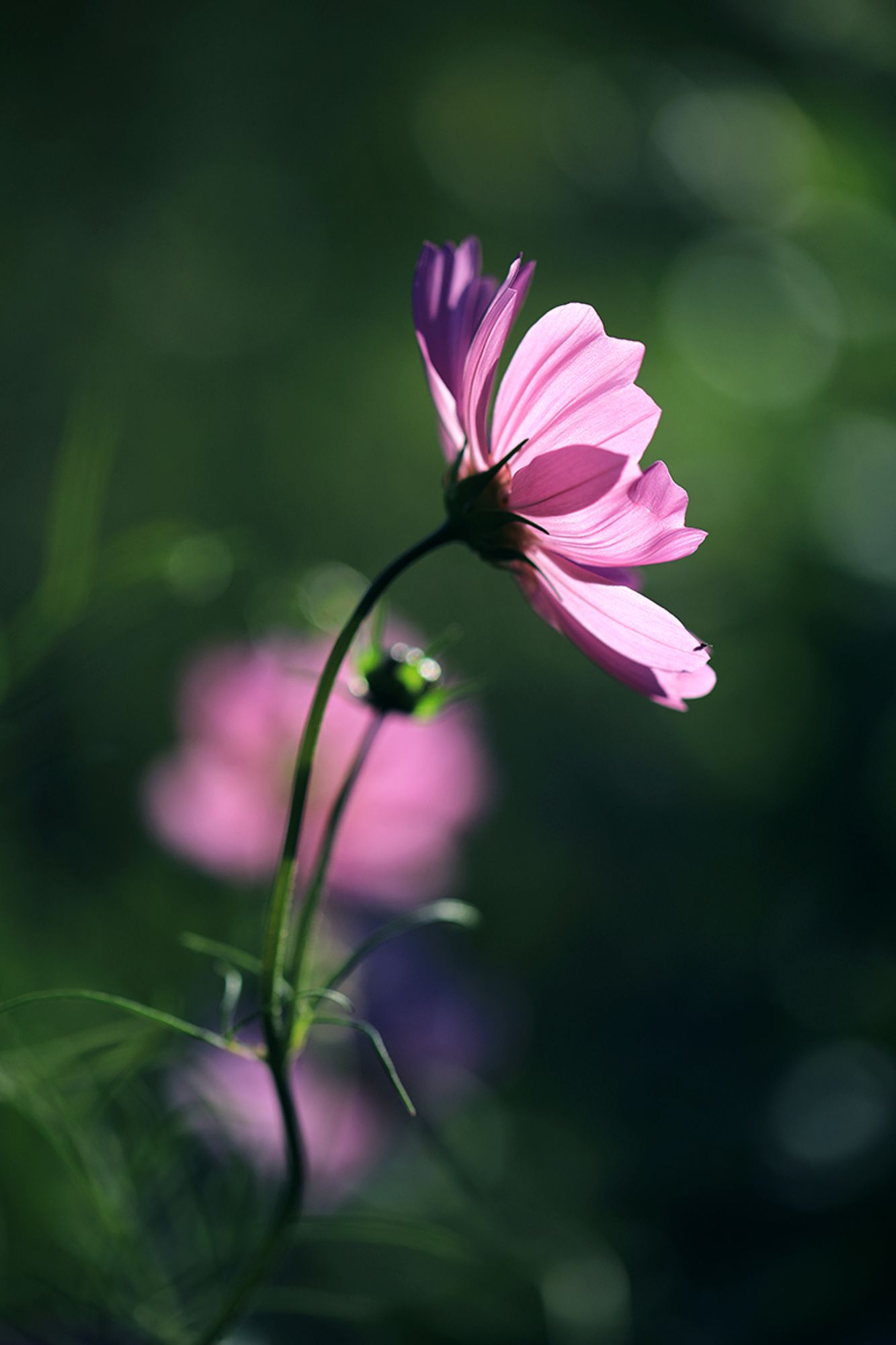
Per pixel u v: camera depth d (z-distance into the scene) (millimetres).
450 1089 812
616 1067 1021
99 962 769
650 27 1834
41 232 1683
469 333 558
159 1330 635
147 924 799
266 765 753
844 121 1825
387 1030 802
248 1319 729
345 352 1920
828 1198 850
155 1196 660
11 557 1366
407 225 1985
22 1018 726
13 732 714
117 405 1627
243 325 1859
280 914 547
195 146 1831
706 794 1444
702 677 560
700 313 1917
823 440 1627
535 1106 960
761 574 1538
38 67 1670
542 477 548
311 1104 746
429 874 771
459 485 550
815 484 1523
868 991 1079
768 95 1836
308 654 756
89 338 1688
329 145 1922
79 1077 645
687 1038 1060
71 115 1711
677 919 1276
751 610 1518
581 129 1910
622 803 1451
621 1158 895
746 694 1474
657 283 1933
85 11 1677
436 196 1971
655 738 1538
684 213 1915
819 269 1911
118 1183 642
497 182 1959
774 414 1798
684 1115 947
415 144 1938
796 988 1114
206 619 1090
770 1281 799
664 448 1820
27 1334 641
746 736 1455
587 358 549
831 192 1894
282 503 1736
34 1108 631
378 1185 780
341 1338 736
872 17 1814
